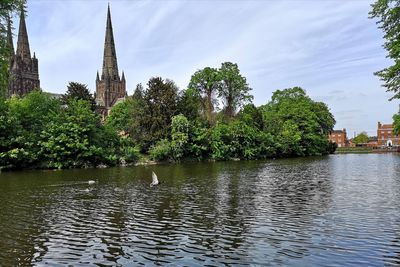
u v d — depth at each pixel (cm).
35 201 2392
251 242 1424
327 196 2422
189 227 1666
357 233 1510
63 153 5384
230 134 7675
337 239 1437
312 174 4044
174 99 7525
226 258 1255
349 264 1177
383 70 2862
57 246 1415
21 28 14775
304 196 2447
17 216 1938
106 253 1327
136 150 6431
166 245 1410
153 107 7288
